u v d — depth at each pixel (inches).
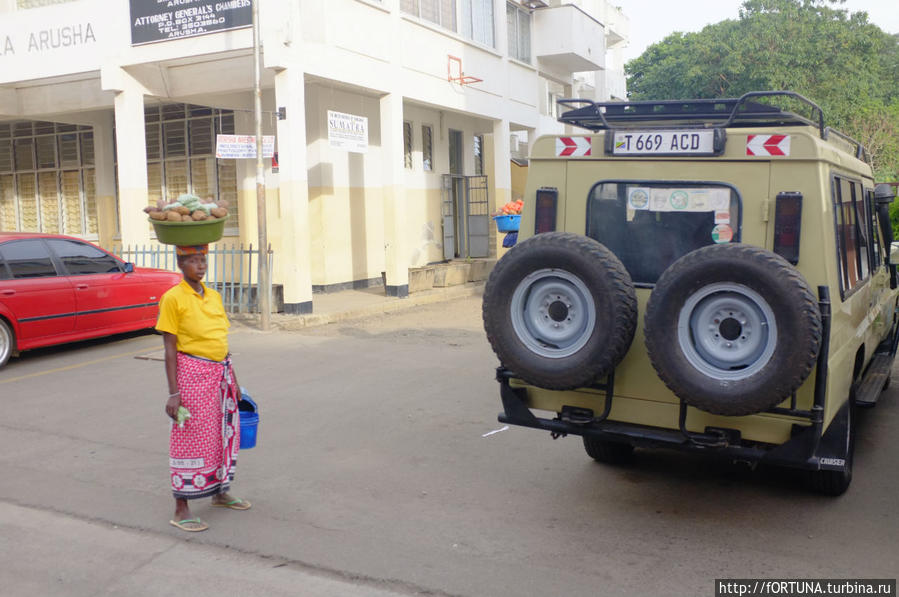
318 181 614.2
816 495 209.8
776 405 165.2
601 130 233.0
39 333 389.4
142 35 517.0
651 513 199.2
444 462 241.8
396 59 574.2
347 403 312.2
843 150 235.5
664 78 1633.9
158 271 461.1
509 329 187.3
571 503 206.8
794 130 186.2
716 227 186.4
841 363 184.4
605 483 222.1
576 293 181.6
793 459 173.2
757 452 176.4
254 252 512.1
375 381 348.8
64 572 169.6
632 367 190.5
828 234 177.6
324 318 503.5
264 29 470.9
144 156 544.7
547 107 1099.9
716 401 166.9
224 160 650.8
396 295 592.7
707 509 201.3
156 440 265.6
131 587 162.6
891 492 210.5
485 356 402.9
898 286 327.3
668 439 183.8
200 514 201.6
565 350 182.5
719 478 225.8
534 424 199.3
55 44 553.6
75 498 212.7
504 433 271.9
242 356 404.2
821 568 166.7
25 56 568.1
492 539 184.1
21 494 215.9
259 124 463.2
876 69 1577.3
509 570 167.8
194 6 494.6
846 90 1398.9
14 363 395.9
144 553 178.9
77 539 186.7
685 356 170.2
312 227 621.0
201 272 187.9
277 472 233.5
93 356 409.4
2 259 381.1
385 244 593.3
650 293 187.5
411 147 725.3
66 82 602.5
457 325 500.7
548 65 844.0
